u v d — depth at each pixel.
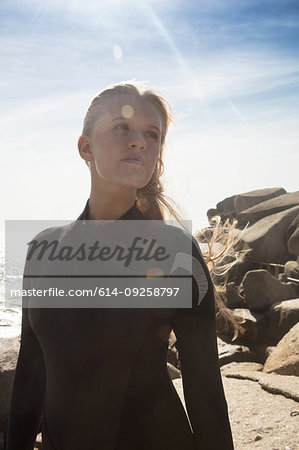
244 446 2.74
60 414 1.09
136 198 1.31
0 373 3.75
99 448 1.05
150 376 1.08
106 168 1.09
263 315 6.71
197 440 1.06
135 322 1.07
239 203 12.02
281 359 4.72
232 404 3.35
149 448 1.05
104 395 1.06
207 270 1.13
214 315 1.11
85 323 1.08
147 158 1.09
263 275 6.98
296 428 2.85
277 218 9.53
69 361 1.08
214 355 1.09
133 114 1.08
